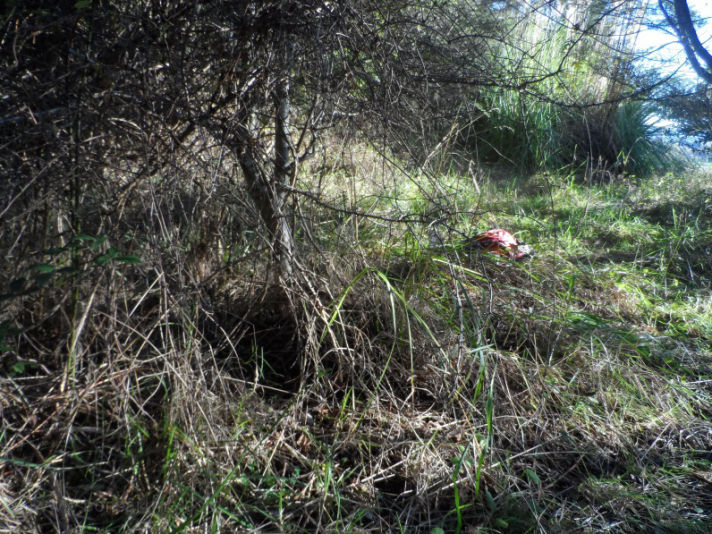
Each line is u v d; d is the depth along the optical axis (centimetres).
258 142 238
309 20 220
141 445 187
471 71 286
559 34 572
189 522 164
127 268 221
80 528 167
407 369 252
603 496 204
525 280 339
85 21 205
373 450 217
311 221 274
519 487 207
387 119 243
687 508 203
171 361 205
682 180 648
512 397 245
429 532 184
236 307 273
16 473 179
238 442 201
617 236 469
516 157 681
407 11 262
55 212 211
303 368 235
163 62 214
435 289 304
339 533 178
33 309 207
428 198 255
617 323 317
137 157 216
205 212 253
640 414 250
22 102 197
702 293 367
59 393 194
